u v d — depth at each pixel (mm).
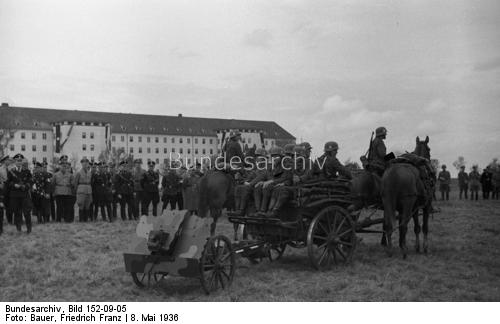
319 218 9570
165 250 7648
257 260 10789
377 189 11266
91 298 7941
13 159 15672
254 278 9047
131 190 19953
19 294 8148
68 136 110375
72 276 9266
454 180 53906
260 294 8031
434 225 17141
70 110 119062
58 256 11258
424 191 11109
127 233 15195
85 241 13469
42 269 9828
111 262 10492
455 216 20266
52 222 18922
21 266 10117
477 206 25625
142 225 8125
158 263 7828
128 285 8633
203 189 11656
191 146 127250
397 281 8750
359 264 10117
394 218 10656
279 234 9672
